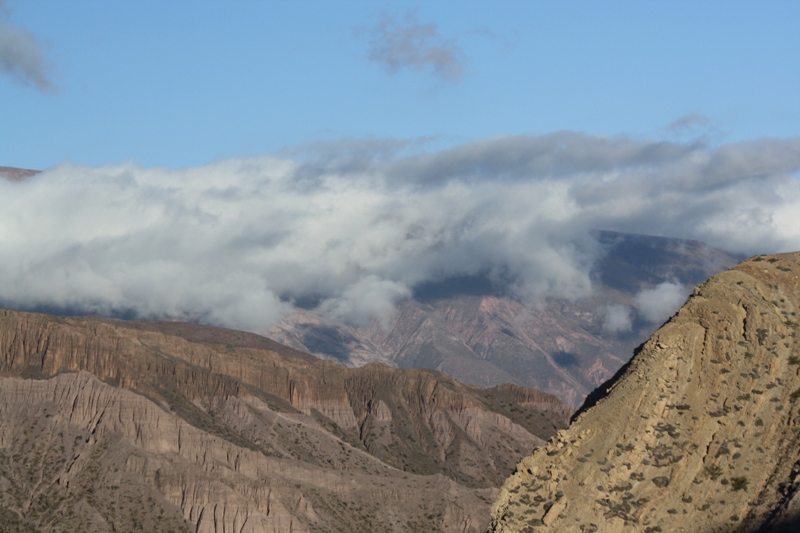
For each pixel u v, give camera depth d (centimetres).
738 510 9631
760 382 10288
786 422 9988
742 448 9988
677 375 10556
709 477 9925
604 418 10531
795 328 10494
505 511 10238
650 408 10406
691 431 10219
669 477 10025
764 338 10488
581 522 9931
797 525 9150
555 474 10300
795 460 9681
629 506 9919
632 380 10650
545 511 10094
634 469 10150
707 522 9675
